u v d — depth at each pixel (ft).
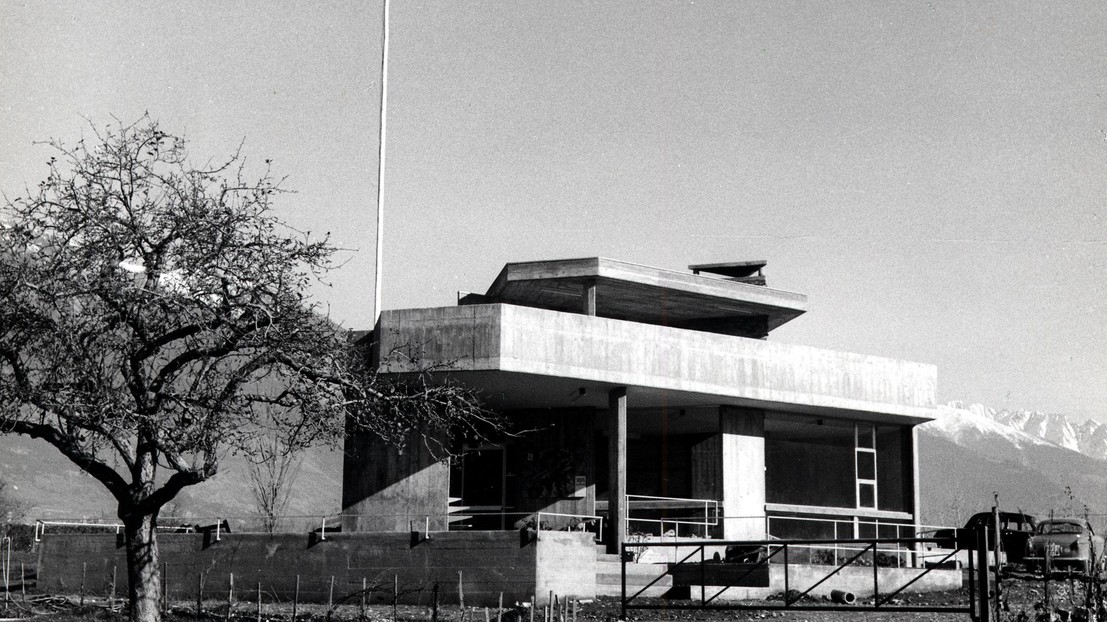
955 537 68.33
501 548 93.97
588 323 104.68
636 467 124.06
